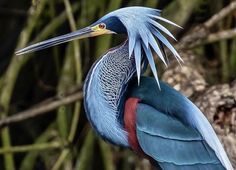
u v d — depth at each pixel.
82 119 16.55
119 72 11.87
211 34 14.95
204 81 13.91
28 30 15.58
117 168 16.17
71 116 16.02
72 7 16.20
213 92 12.83
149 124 11.62
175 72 14.02
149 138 11.60
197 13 15.38
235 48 15.38
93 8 15.69
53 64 17.16
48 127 16.31
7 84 15.53
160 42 11.91
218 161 11.52
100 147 15.45
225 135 12.48
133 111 11.68
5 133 15.26
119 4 15.29
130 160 15.80
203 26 14.94
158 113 11.62
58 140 15.60
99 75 11.88
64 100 15.06
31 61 17.50
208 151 11.54
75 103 15.57
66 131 15.27
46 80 17.25
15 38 18.09
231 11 14.91
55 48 15.82
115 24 11.78
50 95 17.48
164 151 11.59
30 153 16.14
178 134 11.56
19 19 18.11
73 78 15.51
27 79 17.61
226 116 12.59
